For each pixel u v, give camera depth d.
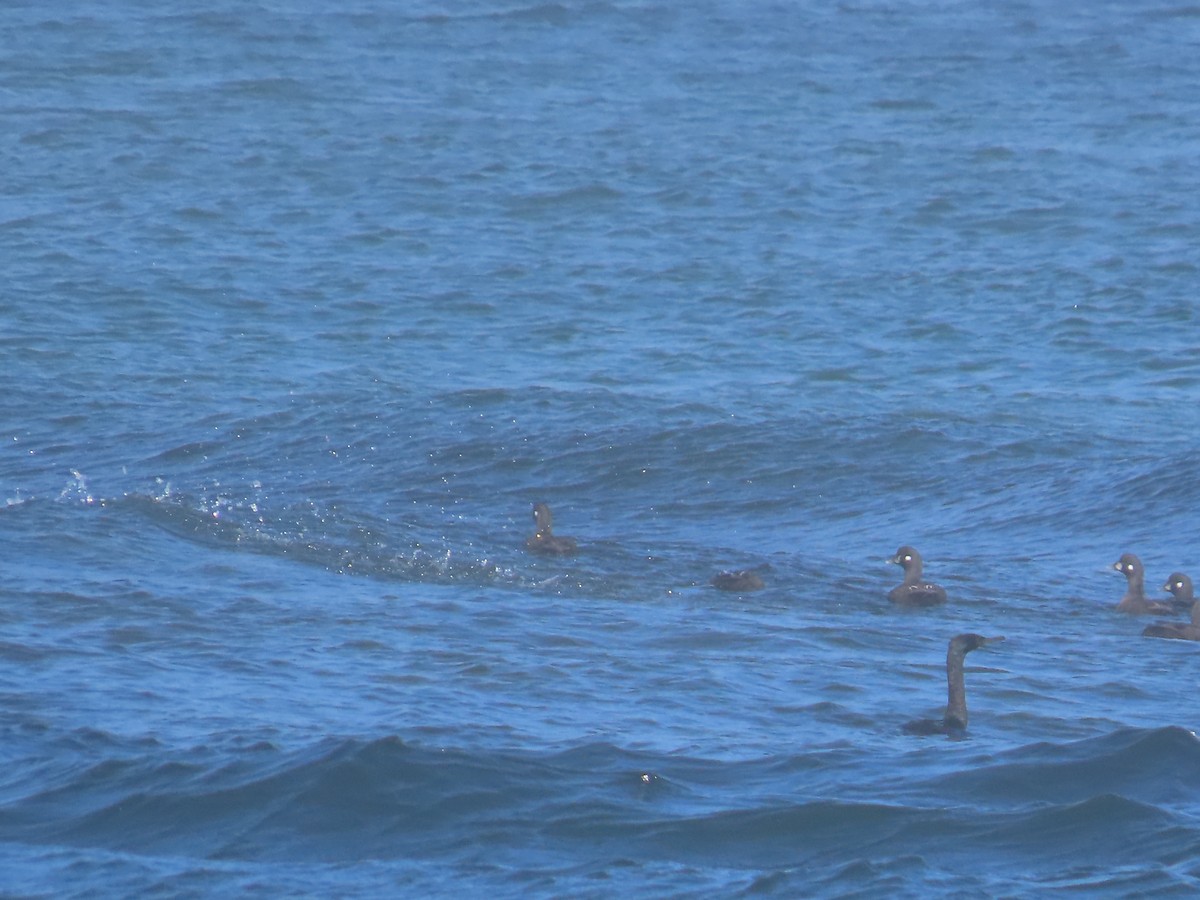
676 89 123.06
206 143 105.25
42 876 21.59
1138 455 57.47
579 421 60.44
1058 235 90.94
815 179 101.00
